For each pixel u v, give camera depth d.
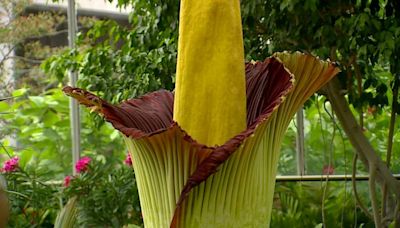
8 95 4.90
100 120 3.12
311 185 4.00
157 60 2.79
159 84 2.84
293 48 2.67
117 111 1.08
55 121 5.09
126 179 3.47
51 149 5.02
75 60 3.39
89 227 3.40
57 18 4.83
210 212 0.97
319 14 2.51
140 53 2.88
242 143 0.90
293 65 1.06
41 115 5.08
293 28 2.59
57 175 4.92
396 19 2.43
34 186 3.44
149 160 1.00
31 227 3.42
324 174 4.29
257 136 0.98
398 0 2.43
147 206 1.05
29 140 5.06
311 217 3.79
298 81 1.06
